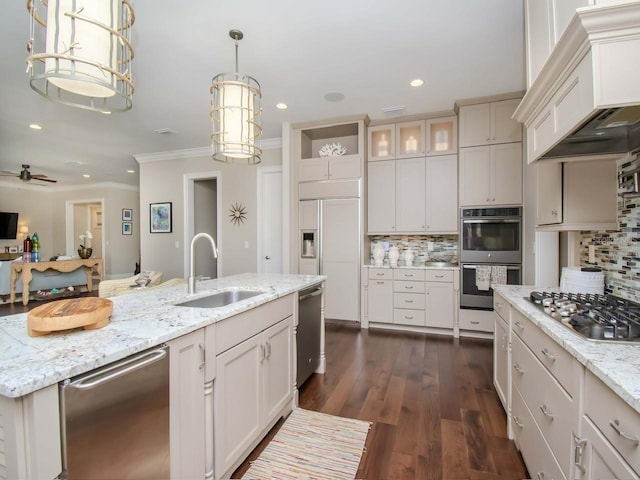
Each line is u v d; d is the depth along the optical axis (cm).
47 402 86
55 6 112
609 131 157
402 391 254
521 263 367
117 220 869
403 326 418
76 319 116
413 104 391
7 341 109
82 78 113
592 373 96
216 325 149
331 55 281
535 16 179
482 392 251
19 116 409
